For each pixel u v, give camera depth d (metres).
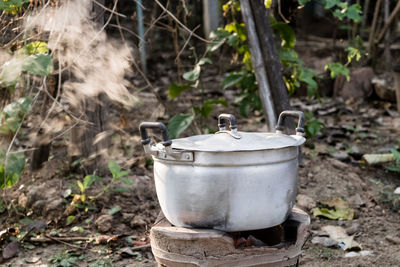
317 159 4.20
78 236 2.94
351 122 5.65
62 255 2.71
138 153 4.22
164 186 1.98
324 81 6.79
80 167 3.60
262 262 1.98
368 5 8.64
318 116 5.96
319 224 3.17
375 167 4.12
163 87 7.29
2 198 3.30
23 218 3.17
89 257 2.72
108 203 3.29
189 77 3.89
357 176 3.89
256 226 1.94
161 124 1.90
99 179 3.32
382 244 2.91
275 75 3.73
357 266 2.63
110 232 2.98
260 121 5.55
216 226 1.94
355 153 4.34
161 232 1.97
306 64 6.91
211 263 1.95
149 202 3.37
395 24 8.20
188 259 1.96
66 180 3.58
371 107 6.40
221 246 1.93
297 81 4.47
